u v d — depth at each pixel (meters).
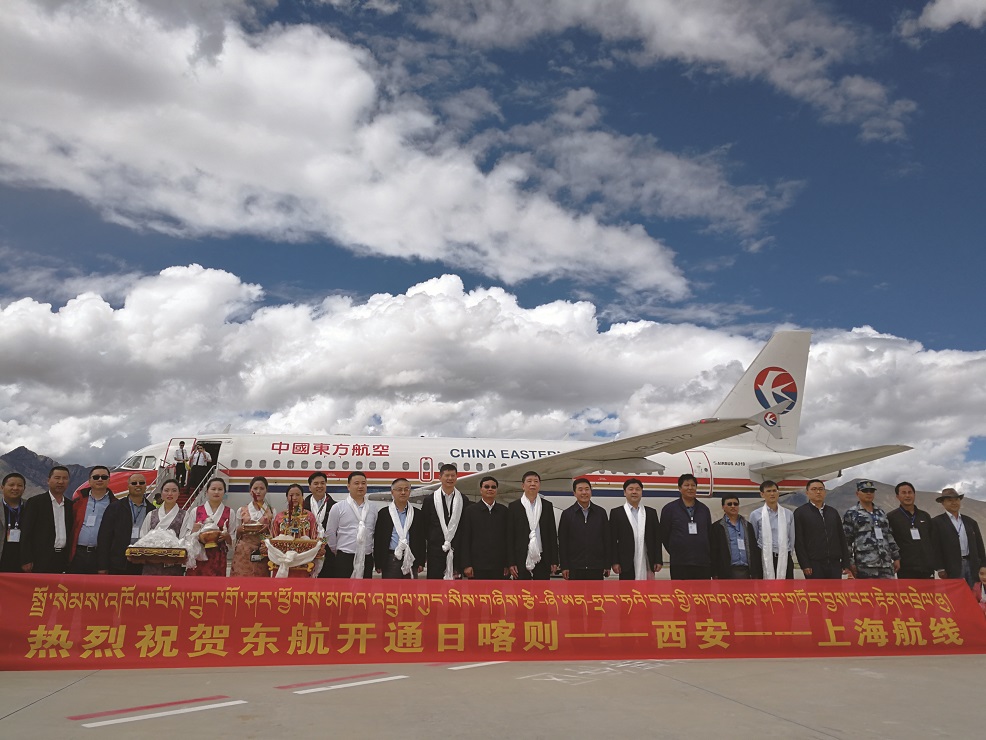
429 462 20.95
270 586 7.53
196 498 18.94
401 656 7.41
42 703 5.35
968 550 10.63
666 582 8.22
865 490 10.16
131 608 7.24
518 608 7.85
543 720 4.94
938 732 4.76
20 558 8.34
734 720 4.99
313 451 20.55
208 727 4.66
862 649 8.28
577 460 18.94
